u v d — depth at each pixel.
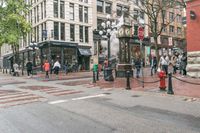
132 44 45.84
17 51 38.69
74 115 8.14
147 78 19.97
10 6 31.25
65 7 38.62
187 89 13.11
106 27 24.80
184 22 22.89
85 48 40.72
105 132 6.30
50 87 16.23
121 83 16.97
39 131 6.49
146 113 8.20
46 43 36.69
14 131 6.54
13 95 12.81
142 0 29.27
